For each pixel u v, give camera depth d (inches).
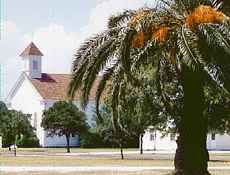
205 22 885.2
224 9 962.7
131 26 922.1
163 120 1679.4
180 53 893.8
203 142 998.4
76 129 2918.3
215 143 2974.9
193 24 890.7
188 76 971.3
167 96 1052.5
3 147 3383.4
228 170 1362.0
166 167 1457.9
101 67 948.0
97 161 1793.8
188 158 989.2
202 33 879.1
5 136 2861.7
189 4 944.3
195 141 992.9
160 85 1024.9
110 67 967.0
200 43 882.1
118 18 982.4
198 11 891.4
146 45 916.0
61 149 3331.7
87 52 954.7
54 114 2928.2
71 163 1654.8
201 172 991.6
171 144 3107.8
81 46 960.9
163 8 942.4
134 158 2060.8
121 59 920.9
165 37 906.1
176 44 900.0
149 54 924.6
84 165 1550.2
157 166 1508.4
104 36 951.6
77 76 956.6
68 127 2906.0
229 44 883.4
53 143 3791.8
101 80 977.5
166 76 1008.9
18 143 3567.9
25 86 4126.5
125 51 920.3
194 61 860.0
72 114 2925.7
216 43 877.8
